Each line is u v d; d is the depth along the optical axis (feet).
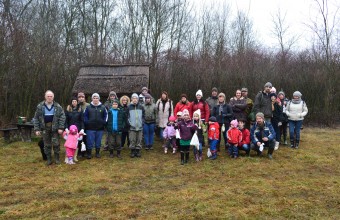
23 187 21.13
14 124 46.83
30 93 50.11
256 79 58.08
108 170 25.49
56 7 72.69
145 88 35.29
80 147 30.22
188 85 57.57
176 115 32.83
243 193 19.97
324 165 27.53
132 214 16.56
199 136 28.94
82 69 43.93
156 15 82.84
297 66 61.21
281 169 26.09
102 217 16.29
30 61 50.65
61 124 27.09
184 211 17.06
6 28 47.83
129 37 86.38
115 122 29.81
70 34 76.48
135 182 22.33
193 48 83.71
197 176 23.89
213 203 18.12
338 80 57.82
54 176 23.68
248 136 30.17
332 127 54.60
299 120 34.01
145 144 33.37
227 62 61.82
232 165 27.12
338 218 16.39
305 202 18.49
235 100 32.83
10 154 31.42
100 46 79.46
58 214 16.69
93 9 84.84
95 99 29.48
